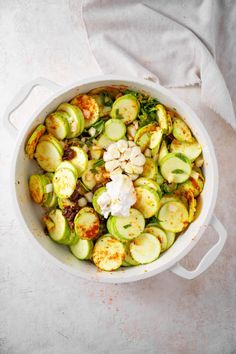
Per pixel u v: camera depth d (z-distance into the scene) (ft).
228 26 2.28
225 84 2.23
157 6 2.24
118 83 2.06
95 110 2.14
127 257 2.16
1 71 2.34
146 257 2.12
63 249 2.18
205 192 2.09
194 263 2.37
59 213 2.14
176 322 2.39
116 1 2.21
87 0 2.19
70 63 2.34
